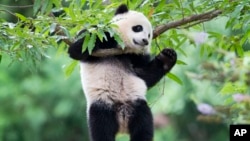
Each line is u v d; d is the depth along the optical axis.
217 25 21.16
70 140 27.27
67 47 13.24
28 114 26.16
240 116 13.66
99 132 12.11
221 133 26.64
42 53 11.45
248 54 14.04
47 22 11.53
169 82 24.14
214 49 13.98
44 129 26.75
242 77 13.88
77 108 25.64
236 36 13.64
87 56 12.13
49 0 11.80
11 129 26.62
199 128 26.20
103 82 12.37
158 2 13.31
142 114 12.28
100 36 11.20
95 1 13.05
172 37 13.49
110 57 12.57
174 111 24.81
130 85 12.45
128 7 13.23
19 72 26.31
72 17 11.66
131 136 12.21
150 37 12.71
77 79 25.42
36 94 26.05
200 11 12.87
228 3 12.33
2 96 26.11
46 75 26.14
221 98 22.91
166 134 25.44
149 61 12.97
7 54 11.63
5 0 24.08
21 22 11.57
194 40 13.60
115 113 12.25
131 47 12.61
